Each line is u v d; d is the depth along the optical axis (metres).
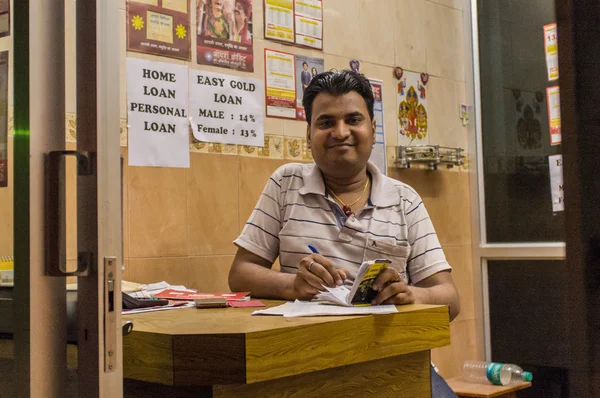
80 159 0.99
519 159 3.82
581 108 0.36
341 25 3.34
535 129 3.75
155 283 2.49
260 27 2.99
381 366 1.61
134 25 2.58
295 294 1.96
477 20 3.95
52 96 0.98
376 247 2.13
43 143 0.97
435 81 3.80
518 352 3.82
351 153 2.14
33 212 0.95
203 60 2.79
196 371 1.28
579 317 0.36
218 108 2.83
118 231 1.01
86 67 0.99
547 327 3.72
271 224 2.23
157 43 2.64
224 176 2.84
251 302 1.91
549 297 3.71
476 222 3.94
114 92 1.02
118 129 1.02
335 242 2.14
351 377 1.54
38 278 0.96
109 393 0.99
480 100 3.95
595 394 0.35
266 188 2.28
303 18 3.16
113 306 1.00
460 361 3.83
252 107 2.94
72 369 0.99
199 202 2.75
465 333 3.88
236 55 2.90
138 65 2.58
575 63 0.36
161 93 2.65
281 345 1.32
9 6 0.99
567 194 0.36
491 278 3.91
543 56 3.72
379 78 3.50
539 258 3.74
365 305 1.72
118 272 1.01
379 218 2.18
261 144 2.97
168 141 2.66
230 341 1.26
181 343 1.29
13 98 0.98
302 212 2.18
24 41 0.96
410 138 3.63
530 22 3.77
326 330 1.42
